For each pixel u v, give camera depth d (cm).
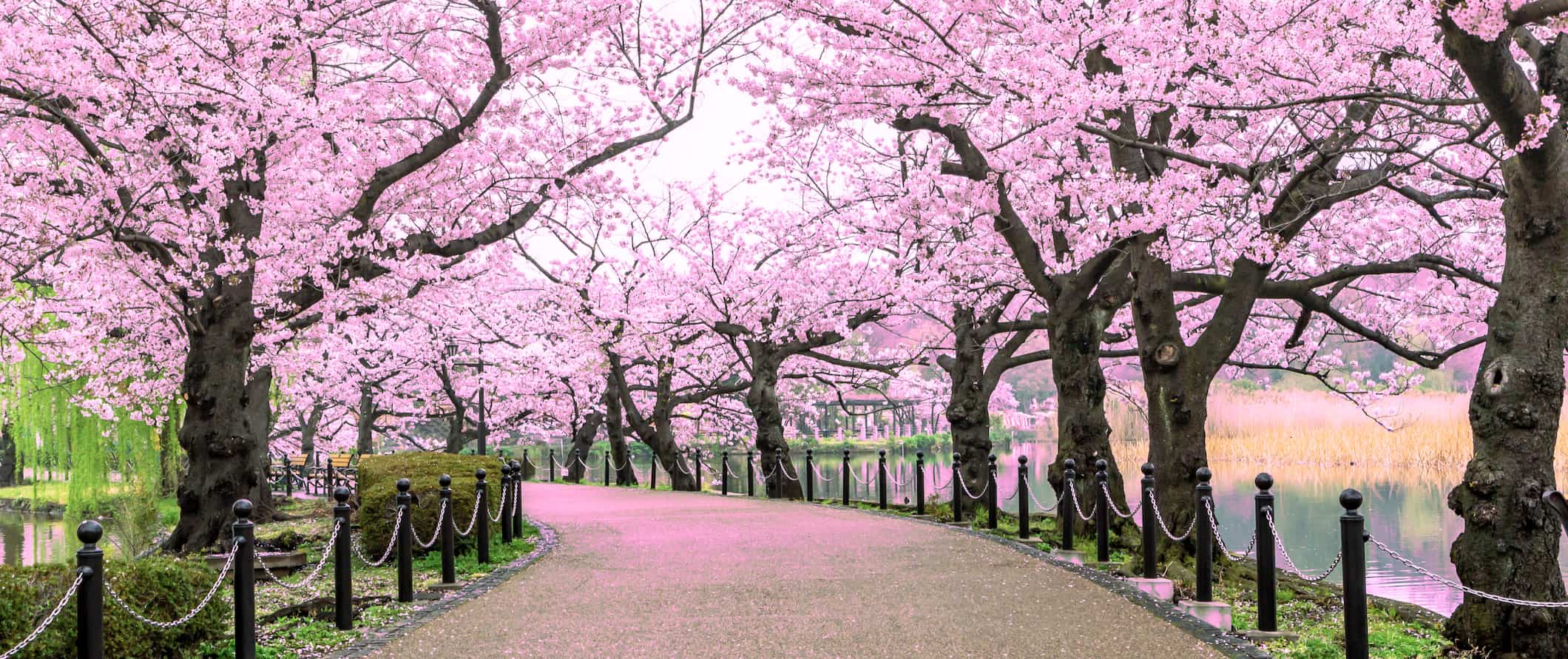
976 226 1805
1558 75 818
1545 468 809
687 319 2536
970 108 1324
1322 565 1524
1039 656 705
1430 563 1532
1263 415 3297
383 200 1730
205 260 1481
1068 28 1084
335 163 1598
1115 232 1244
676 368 2962
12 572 651
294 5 1368
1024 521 1327
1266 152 1448
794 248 2408
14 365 2300
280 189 1588
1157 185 1107
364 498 1245
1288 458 2980
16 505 3419
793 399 3431
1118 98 1025
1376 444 2828
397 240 1580
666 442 2825
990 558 1120
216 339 1460
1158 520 995
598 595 938
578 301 2653
